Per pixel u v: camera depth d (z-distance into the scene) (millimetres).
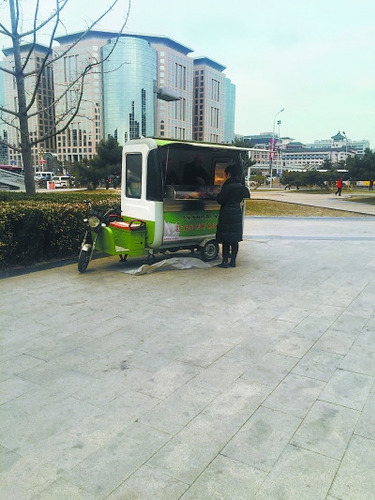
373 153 25047
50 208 7086
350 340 3865
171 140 6559
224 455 2289
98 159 32281
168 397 2883
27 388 3016
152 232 6477
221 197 6566
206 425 2561
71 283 5871
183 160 6980
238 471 2166
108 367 3336
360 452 2309
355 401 2826
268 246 9016
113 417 2652
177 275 6355
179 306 4852
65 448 2357
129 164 6750
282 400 2840
